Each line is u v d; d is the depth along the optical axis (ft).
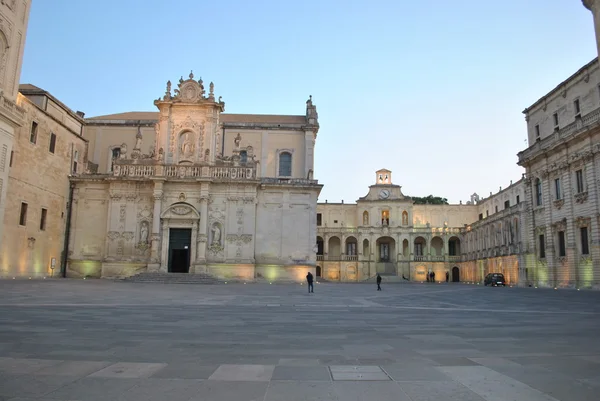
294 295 102.22
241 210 177.06
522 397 20.57
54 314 53.52
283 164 199.00
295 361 28.12
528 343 35.40
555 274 164.35
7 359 27.78
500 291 133.80
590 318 55.42
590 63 149.28
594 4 53.83
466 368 26.25
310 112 201.67
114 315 54.13
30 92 166.91
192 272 169.78
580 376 24.36
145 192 178.40
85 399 19.95
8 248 146.20
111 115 212.84
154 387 21.93
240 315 56.95
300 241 179.83
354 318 54.75
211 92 184.55
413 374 24.81
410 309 68.85
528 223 184.75
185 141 182.29
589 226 144.66
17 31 122.93
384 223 297.94
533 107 186.50
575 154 151.23
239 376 24.21
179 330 41.91
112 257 174.09
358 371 25.46
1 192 119.03
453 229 295.89
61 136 176.65
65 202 179.52
